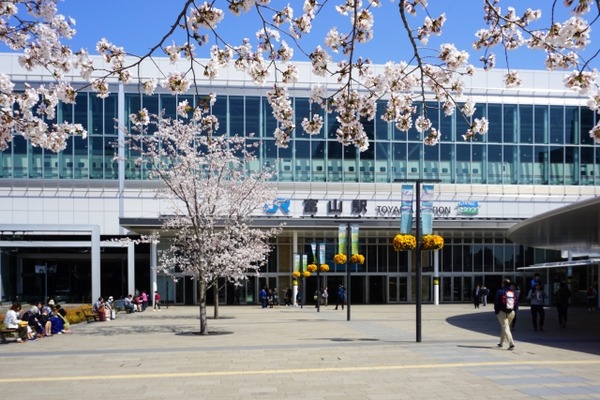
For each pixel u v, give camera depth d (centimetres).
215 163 2772
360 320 2823
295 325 2550
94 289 3569
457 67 661
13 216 4622
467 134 740
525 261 5041
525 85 5044
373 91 717
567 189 5056
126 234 4672
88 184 4669
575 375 1209
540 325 2200
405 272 4909
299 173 4825
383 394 1043
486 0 532
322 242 4888
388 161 4922
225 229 3014
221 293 4769
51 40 681
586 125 5112
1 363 1474
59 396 1065
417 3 597
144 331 2359
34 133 716
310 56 679
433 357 1470
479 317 2986
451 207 4931
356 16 559
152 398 1038
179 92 709
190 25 579
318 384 1139
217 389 1105
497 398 1002
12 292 5025
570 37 520
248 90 4731
